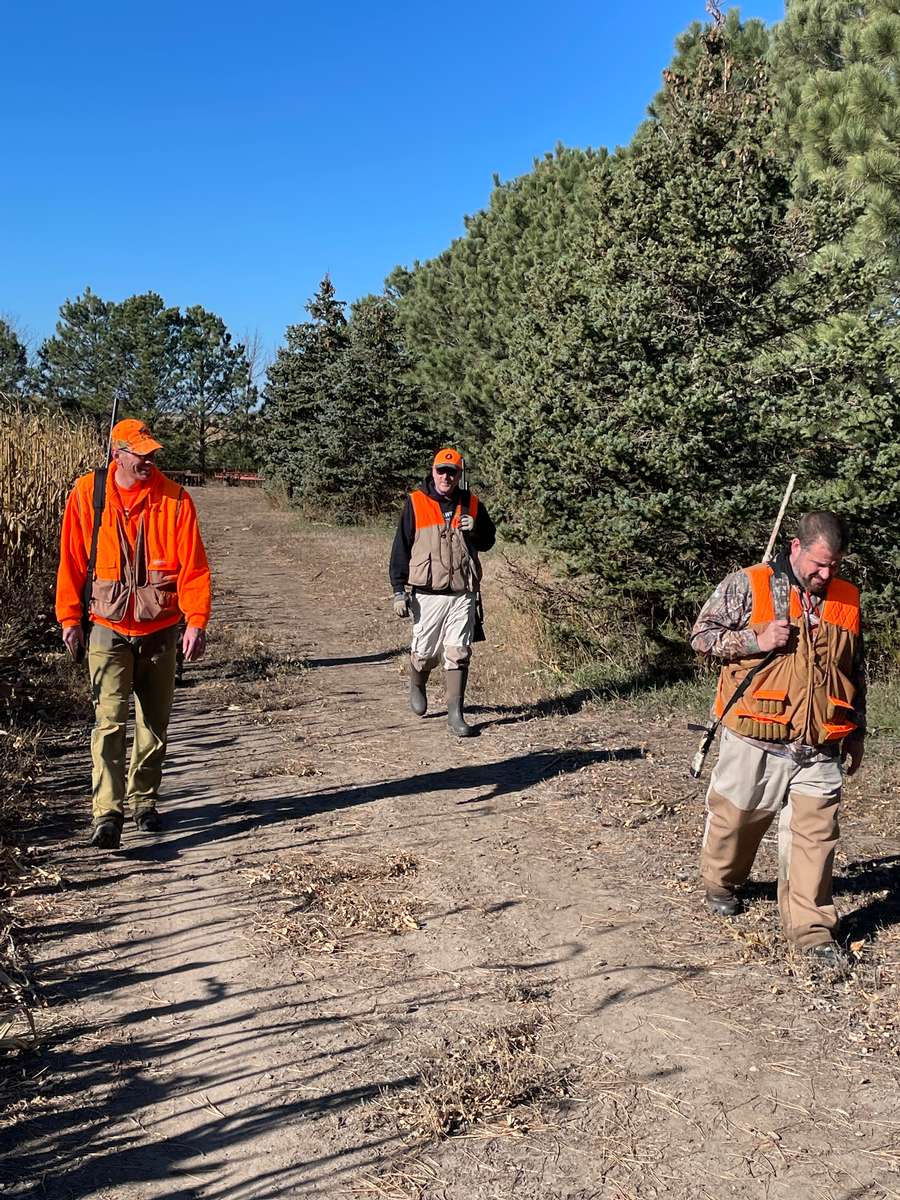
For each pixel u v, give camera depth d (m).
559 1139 2.91
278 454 33.59
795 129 10.98
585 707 8.05
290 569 18.67
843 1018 3.54
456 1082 3.14
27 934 4.14
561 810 5.74
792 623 3.93
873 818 5.47
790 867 4.01
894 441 7.65
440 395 24.16
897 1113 3.03
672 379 8.02
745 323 8.76
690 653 8.88
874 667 8.20
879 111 10.30
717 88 9.88
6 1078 3.17
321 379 29.12
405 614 7.52
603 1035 3.45
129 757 6.54
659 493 7.98
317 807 5.83
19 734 6.82
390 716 8.07
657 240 9.48
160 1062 3.28
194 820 5.59
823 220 8.88
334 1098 3.09
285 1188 2.71
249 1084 3.16
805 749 3.94
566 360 8.69
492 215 23.88
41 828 5.35
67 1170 2.76
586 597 9.52
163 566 5.08
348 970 3.90
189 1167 2.78
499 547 15.80
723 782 4.13
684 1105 3.07
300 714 8.12
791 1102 3.08
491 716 7.98
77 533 5.08
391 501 27.66
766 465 8.16
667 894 4.58
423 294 25.94
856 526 7.68
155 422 57.31
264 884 4.69
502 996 3.71
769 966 3.91
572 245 11.27
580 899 4.56
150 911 4.39
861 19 11.88
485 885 4.71
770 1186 2.72
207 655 10.45
